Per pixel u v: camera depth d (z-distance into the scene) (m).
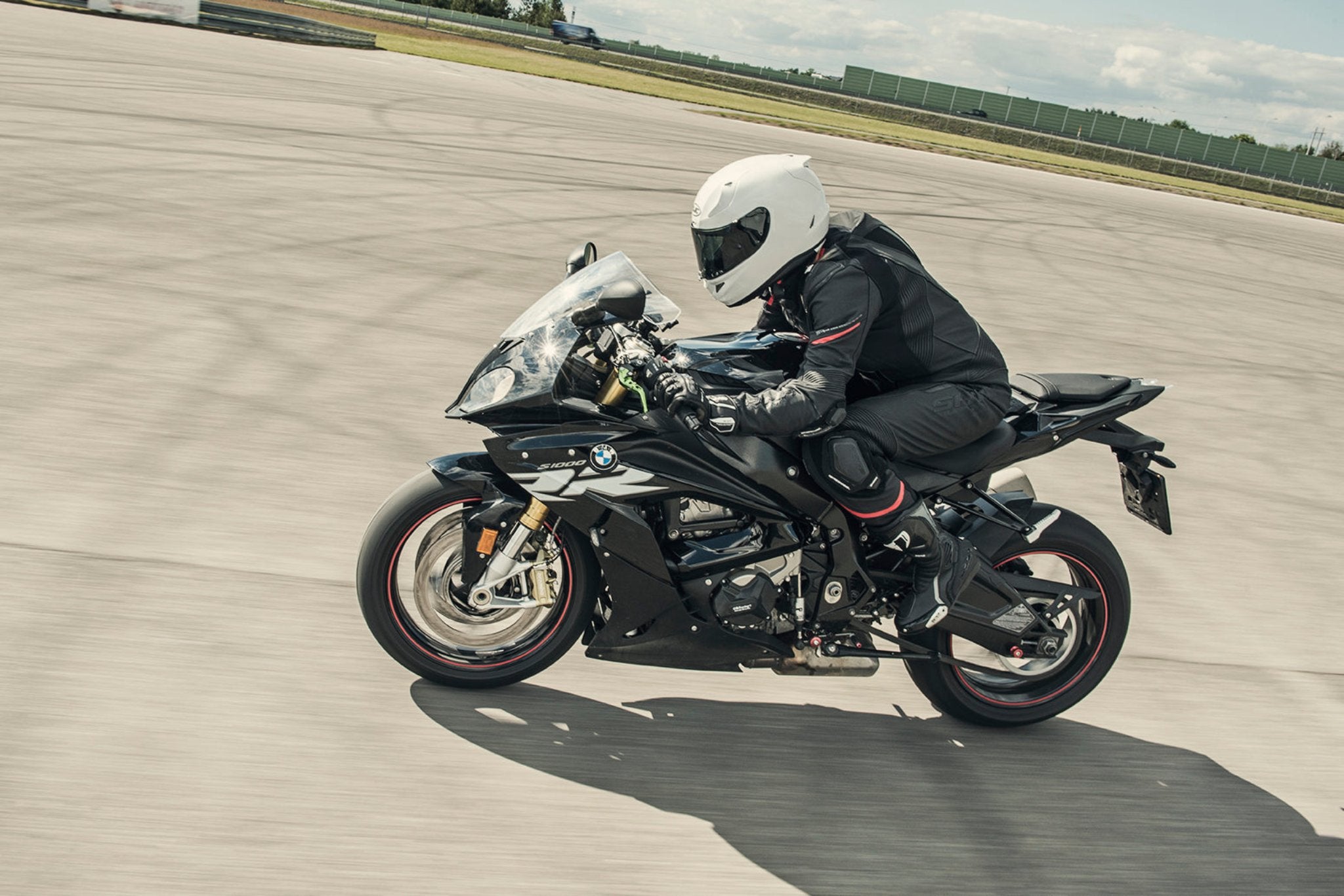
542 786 2.83
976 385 3.20
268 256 8.18
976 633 3.35
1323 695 3.80
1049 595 3.41
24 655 3.07
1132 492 3.54
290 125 15.38
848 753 3.18
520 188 12.84
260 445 4.81
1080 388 3.50
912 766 3.16
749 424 2.90
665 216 12.07
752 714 3.33
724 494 3.08
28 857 2.33
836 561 3.22
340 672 3.23
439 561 3.25
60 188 9.54
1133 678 3.81
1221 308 11.91
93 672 3.04
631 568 3.09
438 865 2.48
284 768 2.75
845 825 2.84
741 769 3.03
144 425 4.86
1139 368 8.51
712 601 3.17
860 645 3.32
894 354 3.17
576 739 3.07
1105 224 19.38
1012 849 2.83
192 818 2.52
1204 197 35.56
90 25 27.59
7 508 3.94
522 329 3.07
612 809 2.78
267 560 3.83
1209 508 5.64
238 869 2.38
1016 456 3.35
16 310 6.21
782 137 27.86
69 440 4.61
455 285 8.02
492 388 3.01
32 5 30.56
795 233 3.02
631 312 2.73
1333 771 3.36
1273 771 3.32
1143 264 14.66
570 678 3.39
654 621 3.17
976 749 3.30
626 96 34.97
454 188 12.27
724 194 3.00
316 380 5.72
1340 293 15.07
